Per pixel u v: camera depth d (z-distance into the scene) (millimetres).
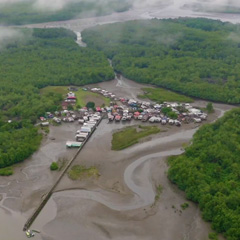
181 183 179500
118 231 154625
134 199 174750
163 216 163125
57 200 174125
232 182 172000
